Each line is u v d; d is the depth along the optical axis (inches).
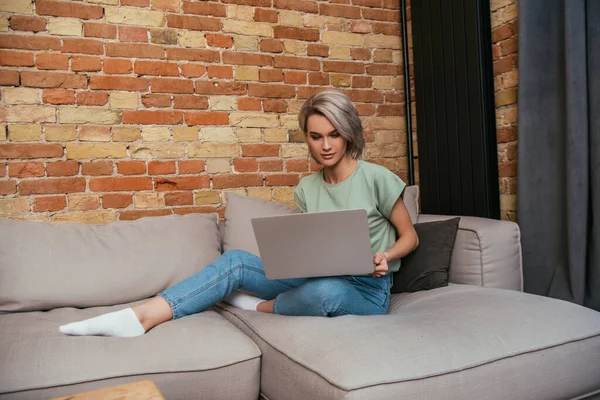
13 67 88.1
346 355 46.6
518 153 88.7
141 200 96.7
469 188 102.3
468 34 100.2
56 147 90.8
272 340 55.8
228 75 103.1
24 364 49.4
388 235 68.4
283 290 69.1
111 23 94.5
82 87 92.6
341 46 113.6
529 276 88.7
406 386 44.2
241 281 68.4
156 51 97.6
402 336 50.0
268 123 106.7
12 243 73.8
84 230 79.8
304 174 109.7
